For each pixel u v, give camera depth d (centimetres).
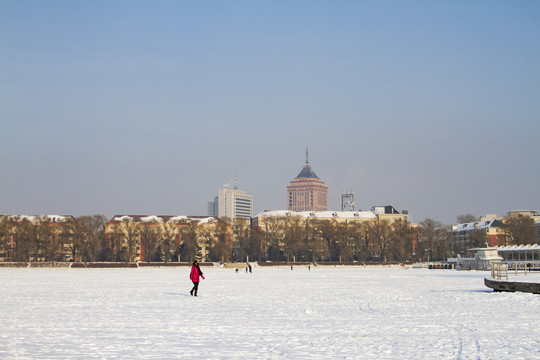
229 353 3112
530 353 3020
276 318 4731
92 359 2950
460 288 8875
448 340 3469
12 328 4122
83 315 5016
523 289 6950
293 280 12888
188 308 5675
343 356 3003
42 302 6469
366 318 4669
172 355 3061
